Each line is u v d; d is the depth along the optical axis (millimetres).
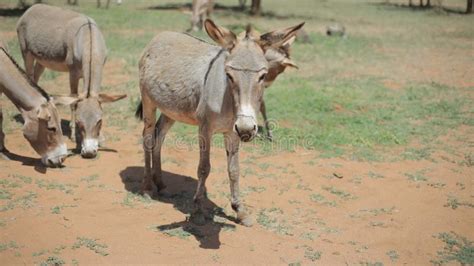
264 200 6340
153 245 5039
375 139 8836
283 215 5941
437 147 8508
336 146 8555
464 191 6777
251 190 6617
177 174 7125
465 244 5363
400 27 24969
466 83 13438
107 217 5633
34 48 8789
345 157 8023
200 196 5531
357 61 16188
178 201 6215
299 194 6559
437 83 13250
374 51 18203
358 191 6723
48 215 5578
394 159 7934
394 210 6168
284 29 4516
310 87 12305
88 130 6621
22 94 6676
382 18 28500
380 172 7414
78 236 5137
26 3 26828
